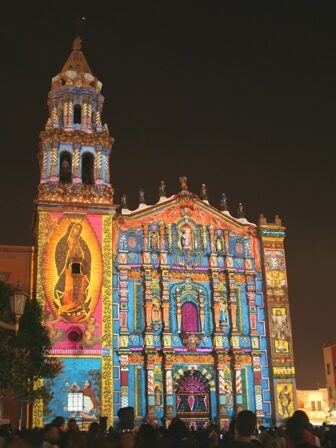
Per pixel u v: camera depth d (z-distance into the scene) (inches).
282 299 2687.0
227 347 2573.8
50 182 2559.1
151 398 2409.0
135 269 2583.7
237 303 2652.6
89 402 2314.2
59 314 2390.5
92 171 2667.3
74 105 2755.9
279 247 2765.7
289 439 440.5
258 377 2551.7
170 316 2559.1
